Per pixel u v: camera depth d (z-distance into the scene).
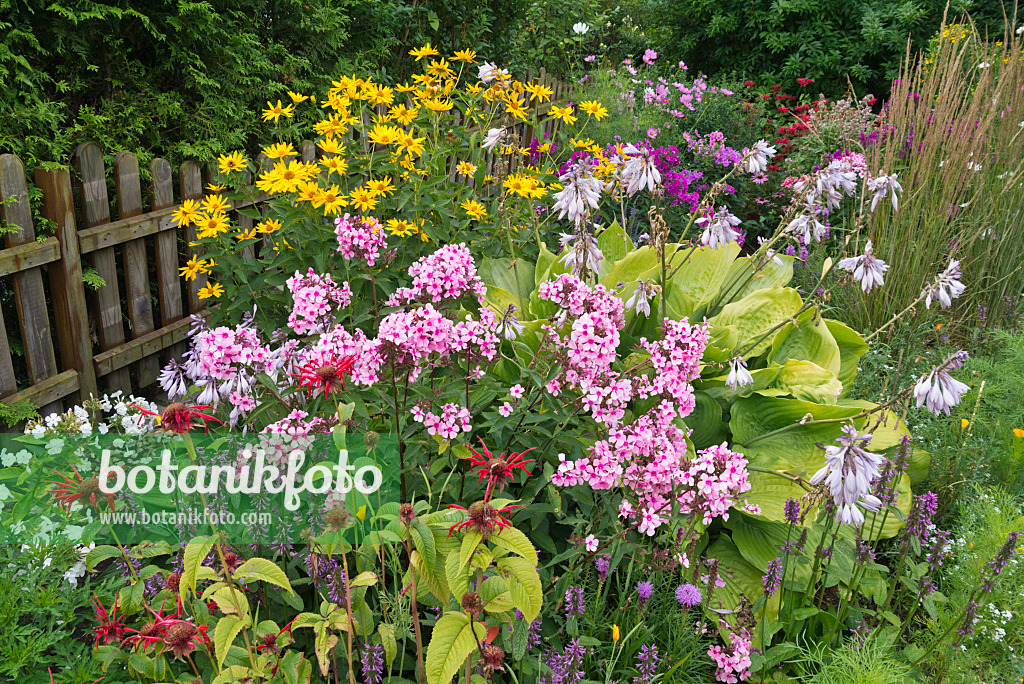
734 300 3.48
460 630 1.50
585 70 9.39
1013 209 4.63
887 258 4.50
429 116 3.42
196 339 2.41
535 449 2.17
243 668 1.58
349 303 2.64
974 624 2.38
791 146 7.08
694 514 2.12
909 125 5.27
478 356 2.17
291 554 1.91
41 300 3.11
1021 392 3.53
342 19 5.04
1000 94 4.88
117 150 3.83
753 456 2.69
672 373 2.23
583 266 2.74
